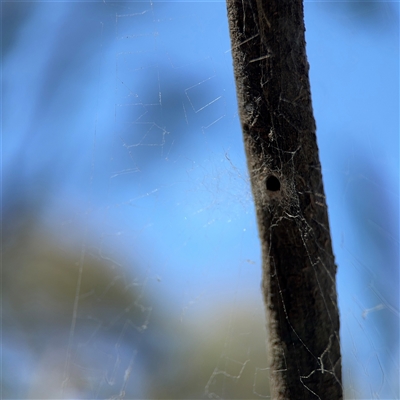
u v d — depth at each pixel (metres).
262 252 0.59
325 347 0.59
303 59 0.58
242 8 0.58
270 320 0.59
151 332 0.98
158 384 0.92
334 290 0.59
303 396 0.59
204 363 0.93
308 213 0.59
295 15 0.58
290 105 0.58
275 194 0.59
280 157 0.58
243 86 0.59
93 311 0.97
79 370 0.91
